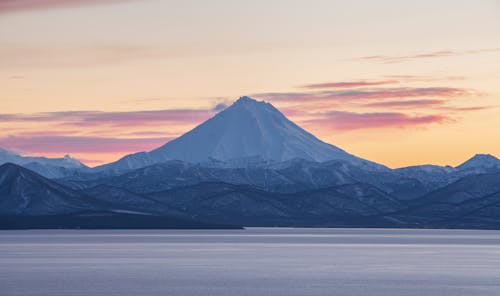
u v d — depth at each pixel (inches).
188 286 7372.1
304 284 7573.8
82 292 6899.6
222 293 6889.8
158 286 7357.3
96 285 7406.5
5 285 7391.7
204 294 6811.0
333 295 6796.3
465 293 6924.2
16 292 6894.7
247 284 7554.1
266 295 6786.4
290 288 7253.9
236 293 6889.8
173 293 6865.2
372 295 6801.2
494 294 6860.2
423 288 7268.7
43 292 6899.6
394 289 7194.9
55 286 7322.8
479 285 7514.8
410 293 6924.2
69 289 7096.5
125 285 7426.2
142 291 6988.2
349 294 6865.2
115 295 6727.4
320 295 6796.3
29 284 7485.2
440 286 7426.2
